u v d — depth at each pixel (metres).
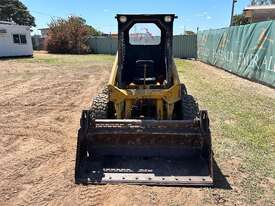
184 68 18.56
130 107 5.16
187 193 4.01
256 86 11.73
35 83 12.91
